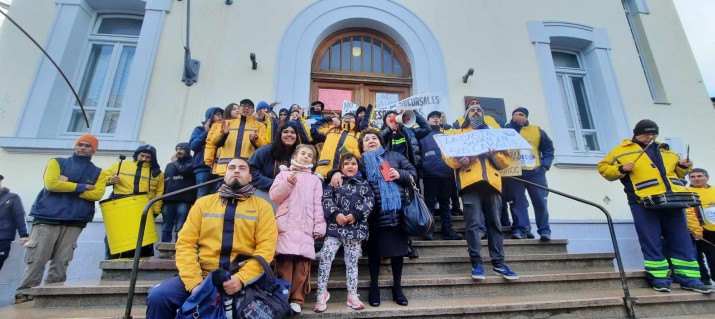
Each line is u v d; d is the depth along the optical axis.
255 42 5.45
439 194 3.95
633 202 3.39
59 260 3.28
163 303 2.01
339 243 2.57
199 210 2.30
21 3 5.07
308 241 2.42
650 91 6.11
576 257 3.52
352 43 6.01
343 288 2.79
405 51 6.02
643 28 6.42
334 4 5.84
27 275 3.13
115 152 4.59
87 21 5.44
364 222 2.54
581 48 6.45
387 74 5.91
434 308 2.49
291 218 2.45
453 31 5.97
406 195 2.65
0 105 4.61
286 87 5.28
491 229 3.07
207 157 3.55
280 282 2.15
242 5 5.63
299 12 5.70
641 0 6.61
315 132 3.77
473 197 3.06
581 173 5.37
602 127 5.92
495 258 3.03
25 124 4.54
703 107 5.94
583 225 5.05
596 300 2.75
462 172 3.12
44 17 5.11
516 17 6.20
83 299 2.58
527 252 3.71
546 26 6.19
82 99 5.18
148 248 3.77
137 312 2.44
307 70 5.45
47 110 4.72
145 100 4.91
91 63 5.39
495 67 5.84
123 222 3.38
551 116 5.61
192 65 5.12
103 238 4.20
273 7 5.69
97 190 3.46
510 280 2.97
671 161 3.34
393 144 3.59
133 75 4.98
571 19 6.31
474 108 3.55
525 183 3.96
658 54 6.23
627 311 2.79
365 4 5.88
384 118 3.63
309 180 2.63
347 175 2.70
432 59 5.76
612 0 6.53
